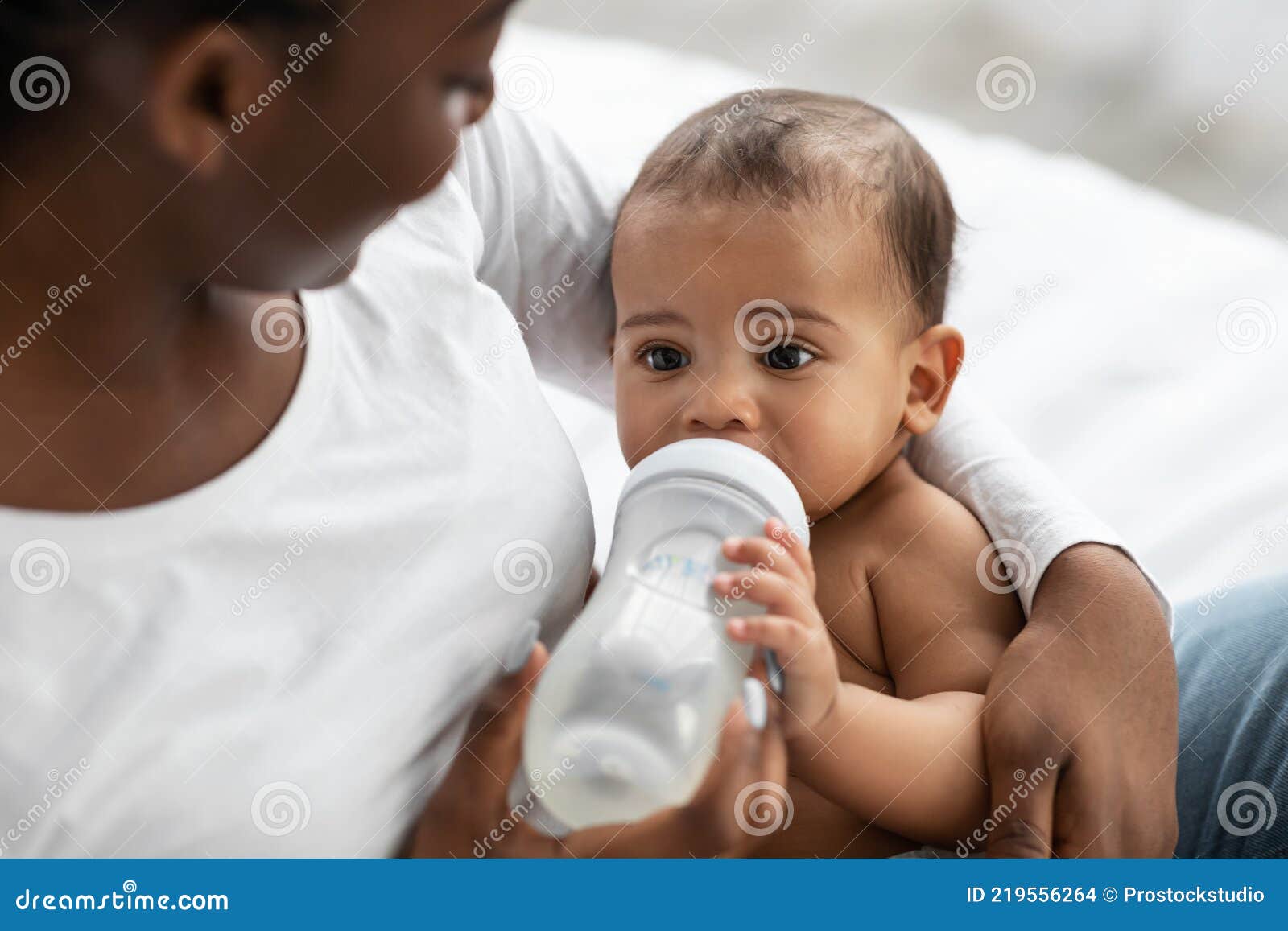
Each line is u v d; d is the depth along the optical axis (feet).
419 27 2.04
